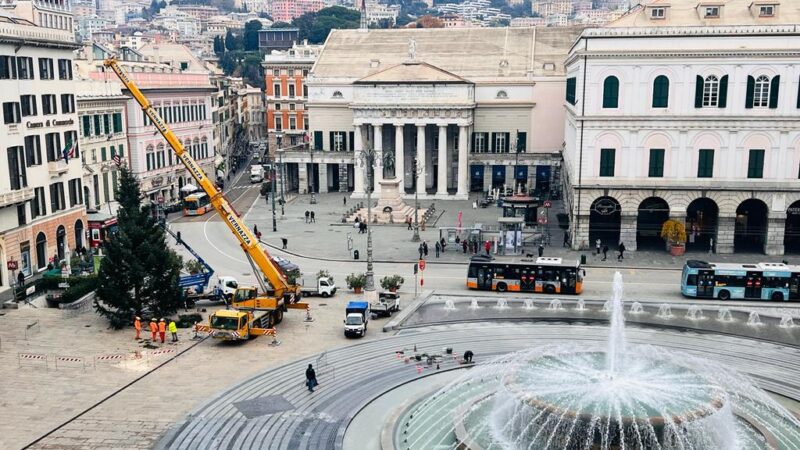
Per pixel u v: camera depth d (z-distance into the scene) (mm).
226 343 55406
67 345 54625
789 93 79250
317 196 132250
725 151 81375
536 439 36844
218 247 91125
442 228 88562
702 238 91375
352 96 133000
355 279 70375
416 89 123562
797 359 52062
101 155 101875
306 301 67625
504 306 65312
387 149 133500
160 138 119125
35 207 75062
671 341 55688
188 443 38688
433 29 145750
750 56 78812
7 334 57000
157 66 127438
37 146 75188
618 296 49125
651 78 81062
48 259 77250
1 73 68625
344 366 50375
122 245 58594
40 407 43250
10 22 72625
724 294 67062
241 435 39688
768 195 81438
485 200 120188
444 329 58719
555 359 44875
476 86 131125
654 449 35094
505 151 132375
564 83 128375
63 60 80625
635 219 84438
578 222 85625
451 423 40469
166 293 59844
